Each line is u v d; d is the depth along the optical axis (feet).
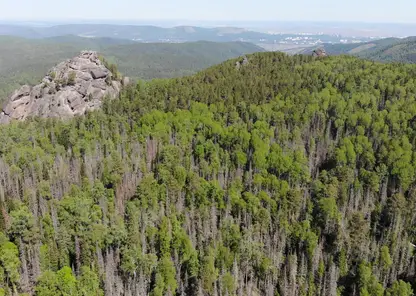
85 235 361.51
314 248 390.42
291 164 515.09
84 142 561.02
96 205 407.64
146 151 565.94
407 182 494.18
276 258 390.63
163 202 449.89
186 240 367.25
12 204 405.59
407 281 382.42
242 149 565.12
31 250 346.74
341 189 472.03
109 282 329.93
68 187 481.05
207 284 344.28
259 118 639.76
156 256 362.74
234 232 390.01
